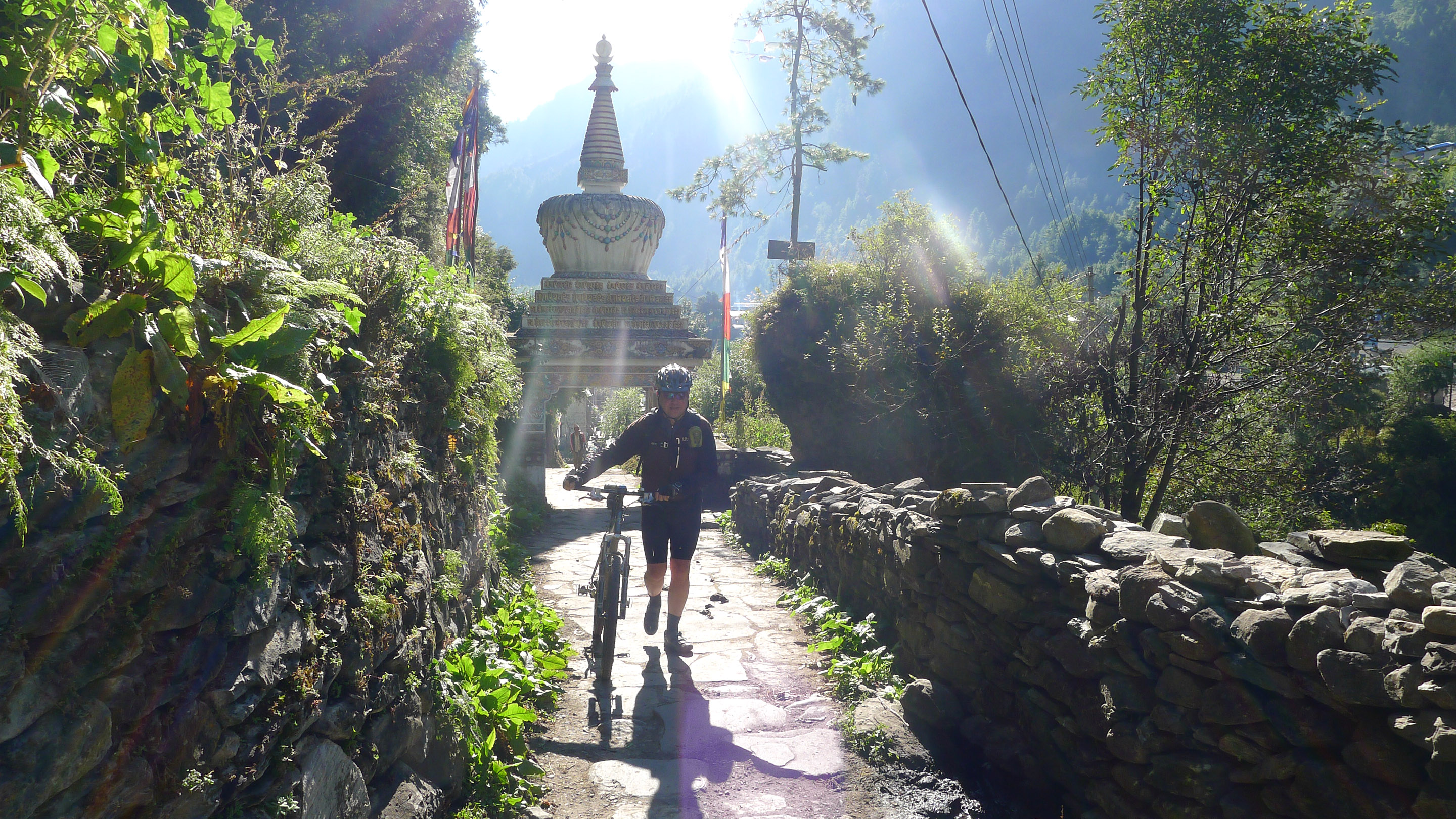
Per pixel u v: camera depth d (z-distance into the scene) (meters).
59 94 1.90
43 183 1.66
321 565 2.37
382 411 2.99
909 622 5.00
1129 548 3.29
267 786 2.02
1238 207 9.17
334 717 2.40
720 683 5.00
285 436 2.10
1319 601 2.42
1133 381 10.14
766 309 16.41
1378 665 2.15
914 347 13.66
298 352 2.15
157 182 2.18
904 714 4.34
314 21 10.70
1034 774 3.65
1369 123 8.91
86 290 1.56
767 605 7.03
